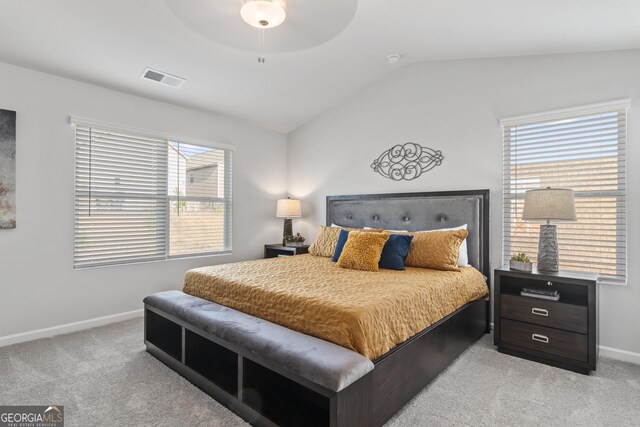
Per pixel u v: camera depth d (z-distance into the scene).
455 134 3.35
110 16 2.37
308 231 4.68
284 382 1.91
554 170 2.80
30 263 2.82
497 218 3.09
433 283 2.35
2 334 2.70
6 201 2.70
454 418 1.76
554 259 2.53
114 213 3.31
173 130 3.72
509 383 2.13
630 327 2.45
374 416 1.61
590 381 2.16
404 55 3.35
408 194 3.61
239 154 4.35
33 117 2.83
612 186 2.54
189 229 3.88
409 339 1.95
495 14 2.28
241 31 2.51
